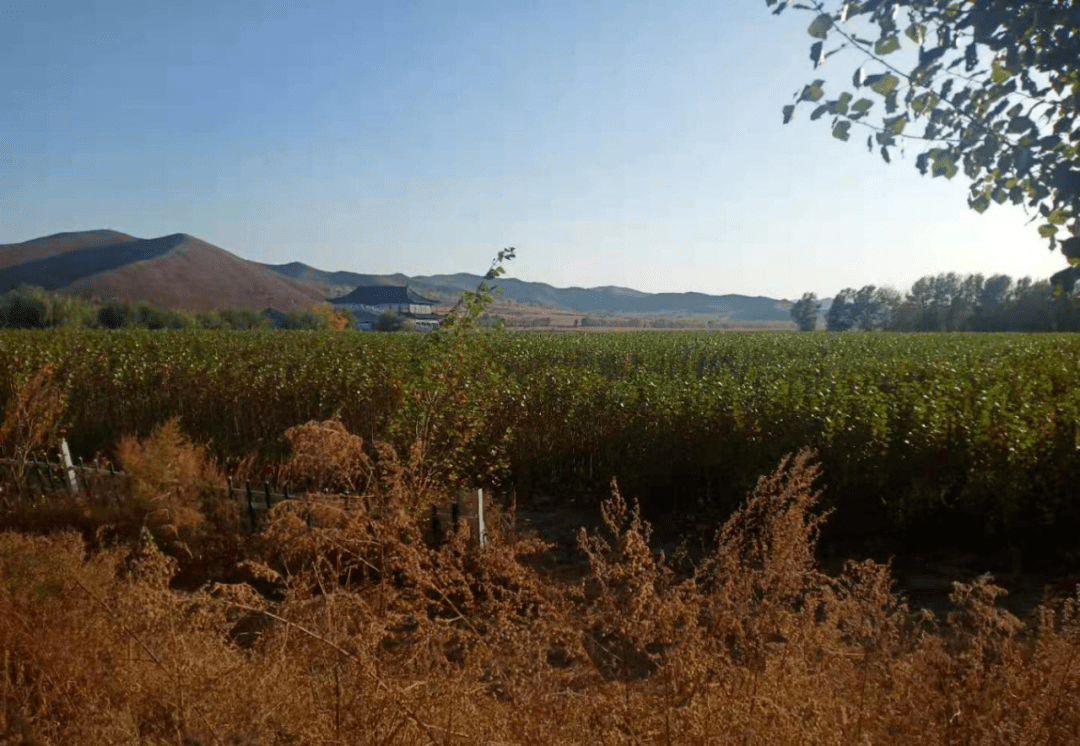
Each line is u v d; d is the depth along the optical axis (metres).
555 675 2.68
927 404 9.45
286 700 2.77
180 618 3.49
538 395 11.34
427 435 7.43
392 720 2.55
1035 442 7.66
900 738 2.53
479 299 7.70
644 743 2.38
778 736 2.36
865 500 8.00
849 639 3.63
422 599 3.76
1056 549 7.06
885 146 2.84
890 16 2.66
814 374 16.50
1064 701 2.62
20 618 3.40
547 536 8.42
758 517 4.37
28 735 2.70
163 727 2.86
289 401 13.45
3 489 7.81
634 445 10.07
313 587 3.98
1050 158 2.48
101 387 14.35
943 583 6.67
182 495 6.84
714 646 2.83
